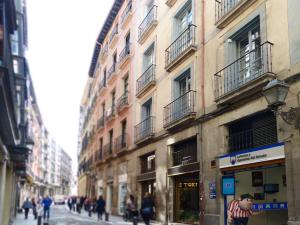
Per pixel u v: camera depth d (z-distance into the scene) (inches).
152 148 812.0
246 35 548.7
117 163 1090.7
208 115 593.0
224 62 565.9
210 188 569.0
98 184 1363.2
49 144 4682.6
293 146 416.5
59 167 5866.1
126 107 1015.6
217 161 558.9
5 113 503.5
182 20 757.3
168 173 717.9
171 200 706.8
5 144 629.3
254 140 502.6
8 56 446.0
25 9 922.1
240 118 518.6
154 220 762.2
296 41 433.4
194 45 653.9
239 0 538.9
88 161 1824.6
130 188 941.8
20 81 893.8
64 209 1893.5
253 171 498.3
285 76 442.3
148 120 835.4
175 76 725.3
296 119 414.0
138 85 918.4
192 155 656.4
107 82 1282.0
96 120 1530.5
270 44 472.1
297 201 403.9
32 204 1277.1
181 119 655.8
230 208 448.5
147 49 901.8
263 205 477.4
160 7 840.9
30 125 2084.2
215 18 601.3
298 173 406.3
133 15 1056.8
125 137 1030.4
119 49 1186.0
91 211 1268.5
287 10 454.0
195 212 627.8
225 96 534.0
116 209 1064.8
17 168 1003.9
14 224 868.0
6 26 422.0
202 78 624.1
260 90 477.4
